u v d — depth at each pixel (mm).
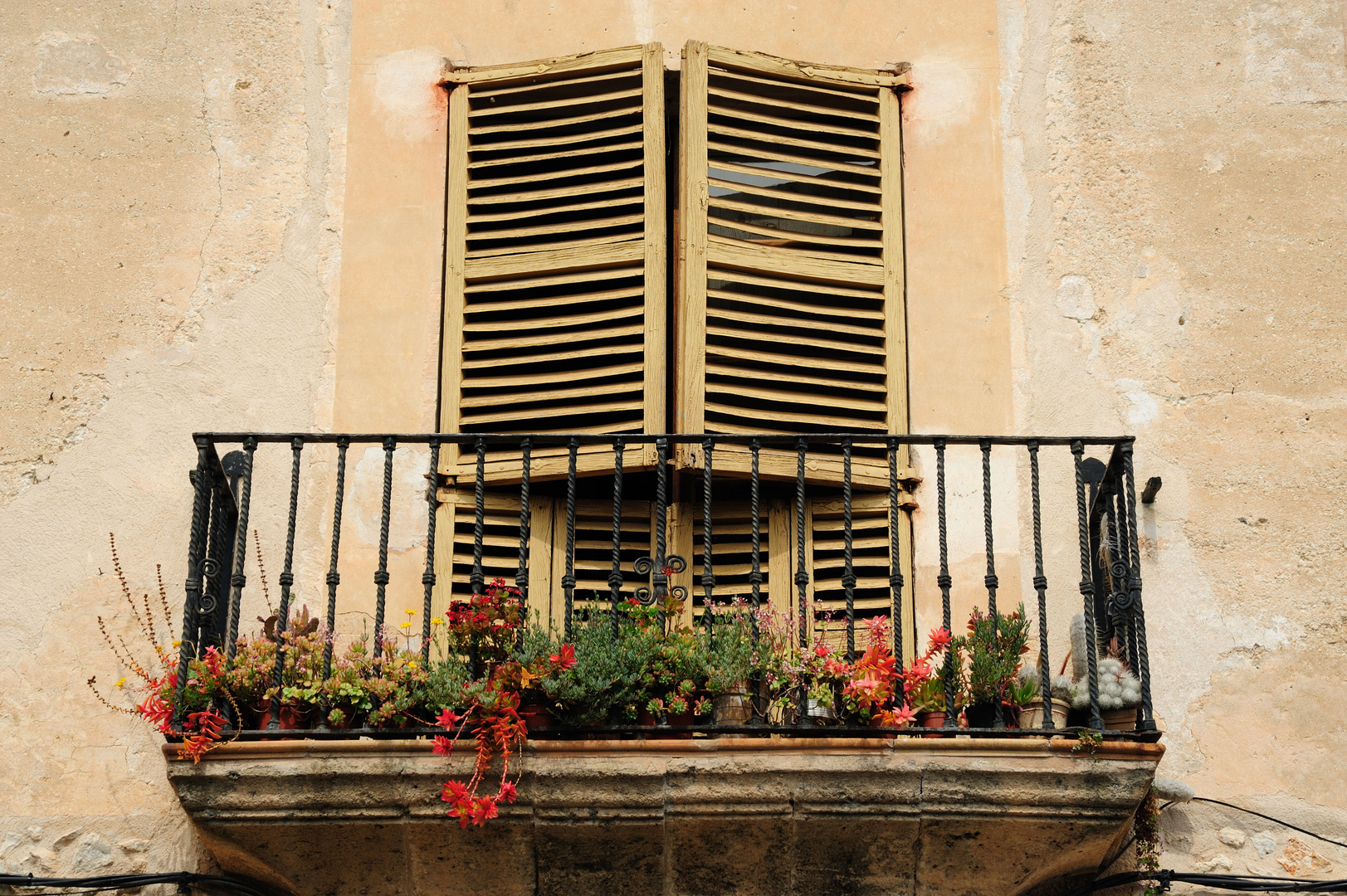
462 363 6441
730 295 6406
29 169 6703
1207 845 5793
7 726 5887
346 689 5344
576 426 6316
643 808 5320
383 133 6789
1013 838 5414
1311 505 6246
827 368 6406
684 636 5535
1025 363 6492
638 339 6367
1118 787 5301
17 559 6133
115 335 6473
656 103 6621
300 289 6566
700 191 6488
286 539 6219
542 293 6508
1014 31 6984
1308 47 6945
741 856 5449
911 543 6258
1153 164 6770
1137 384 6453
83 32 6922
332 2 6996
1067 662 5918
